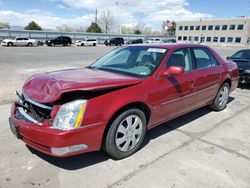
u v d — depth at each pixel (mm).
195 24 68938
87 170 2871
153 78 3320
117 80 2990
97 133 2713
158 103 3373
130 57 3885
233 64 5539
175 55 3779
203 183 2680
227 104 5855
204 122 4566
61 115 2535
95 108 2652
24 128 2691
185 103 3969
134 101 2988
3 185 2551
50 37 43781
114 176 2773
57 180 2666
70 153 2590
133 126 3150
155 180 2715
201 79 4211
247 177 2814
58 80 2902
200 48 4496
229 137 3918
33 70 10898
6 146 3363
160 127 4270
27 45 34531
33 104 2791
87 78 3029
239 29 59375
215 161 3146
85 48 33594
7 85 7230
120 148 3059
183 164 3057
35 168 2875
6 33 38188
